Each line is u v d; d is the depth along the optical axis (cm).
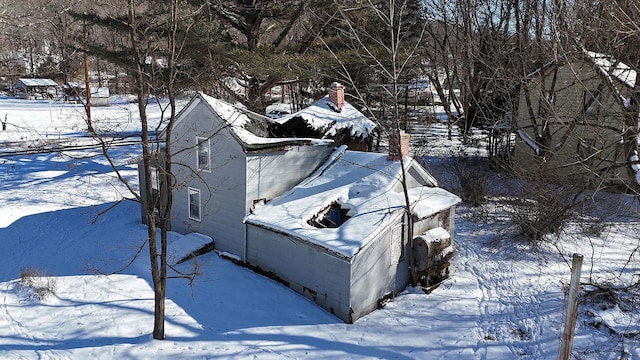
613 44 1647
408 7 3516
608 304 1420
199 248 1778
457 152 3347
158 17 1927
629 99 1633
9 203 2530
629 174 1538
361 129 2267
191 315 1415
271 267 1634
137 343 1271
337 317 1444
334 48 2778
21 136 4034
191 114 1812
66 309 1451
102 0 1705
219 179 1766
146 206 1243
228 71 2705
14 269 1766
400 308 1523
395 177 1656
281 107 5344
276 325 1385
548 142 2141
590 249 1845
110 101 5797
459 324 1423
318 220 1614
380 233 1463
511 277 1689
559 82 2394
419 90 4456
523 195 2091
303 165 1852
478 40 3275
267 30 2831
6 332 1331
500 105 2991
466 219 2241
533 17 2733
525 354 1262
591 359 1204
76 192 2742
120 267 1731
